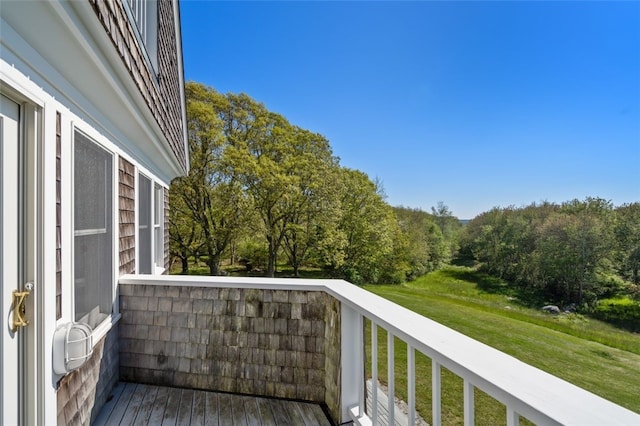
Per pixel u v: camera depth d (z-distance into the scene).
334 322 2.18
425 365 3.97
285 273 18.66
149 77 2.88
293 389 2.44
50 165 1.61
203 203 14.86
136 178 3.50
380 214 20.78
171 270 15.77
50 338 1.58
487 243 23.59
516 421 0.79
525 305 16.72
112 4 1.68
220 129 14.66
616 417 0.67
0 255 1.34
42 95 1.54
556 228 17.75
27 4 1.16
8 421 1.38
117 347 2.65
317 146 17.53
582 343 7.16
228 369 2.53
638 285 14.68
